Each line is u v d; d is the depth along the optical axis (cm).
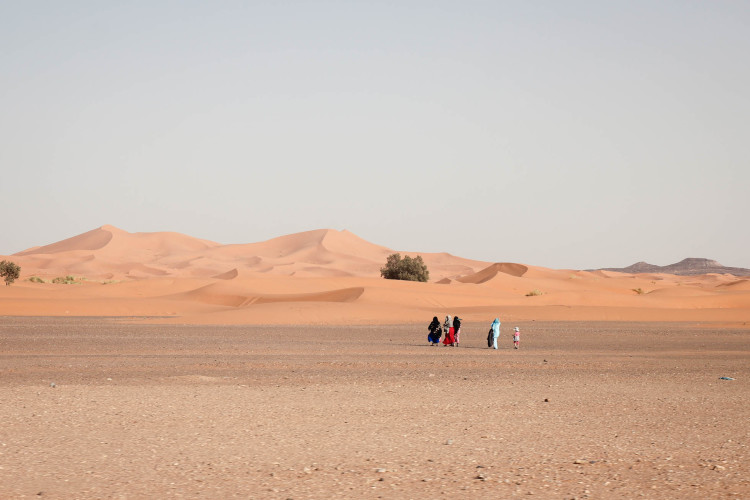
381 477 895
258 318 5509
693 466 960
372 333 4322
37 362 2469
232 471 921
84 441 1099
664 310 6900
